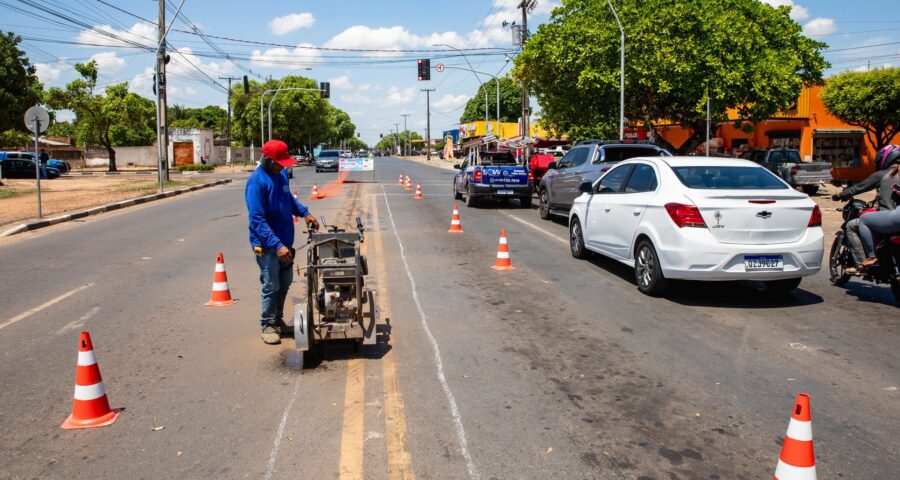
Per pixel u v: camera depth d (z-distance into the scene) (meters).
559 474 3.58
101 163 67.81
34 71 37.28
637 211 8.08
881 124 32.69
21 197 23.62
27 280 8.98
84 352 4.30
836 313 7.04
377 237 12.91
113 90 50.34
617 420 4.30
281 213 5.87
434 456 3.79
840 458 3.78
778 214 7.07
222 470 3.64
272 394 4.76
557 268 9.67
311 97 79.69
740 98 23.31
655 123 31.30
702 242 7.05
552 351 5.75
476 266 9.84
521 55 26.70
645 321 6.73
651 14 23.28
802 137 35.19
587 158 13.93
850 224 7.76
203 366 5.38
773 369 5.28
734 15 23.36
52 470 3.65
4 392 4.86
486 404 4.56
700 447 3.92
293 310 7.16
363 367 5.34
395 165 69.00
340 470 3.63
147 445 3.95
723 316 6.92
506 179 18.67
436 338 6.14
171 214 17.91
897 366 5.34
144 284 8.68
